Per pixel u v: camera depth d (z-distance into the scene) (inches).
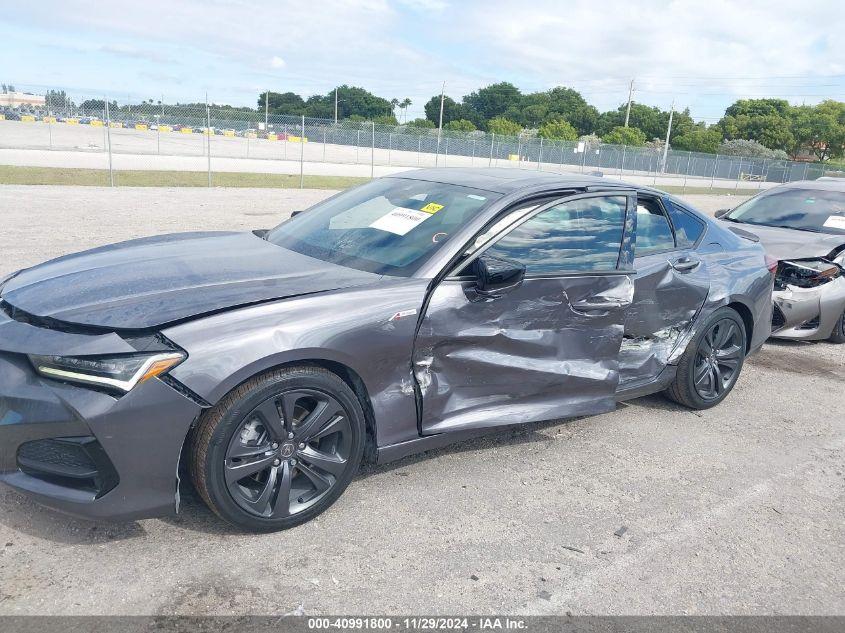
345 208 157.5
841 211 284.2
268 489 110.5
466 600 101.7
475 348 128.3
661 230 168.7
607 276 144.5
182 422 99.0
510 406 136.7
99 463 96.7
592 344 144.4
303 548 110.6
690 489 142.7
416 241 132.4
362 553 110.6
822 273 249.4
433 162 1520.7
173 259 131.2
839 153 3543.3
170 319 101.5
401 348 118.7
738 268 184.1
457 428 129.2
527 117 4409.5
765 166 1835.6
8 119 1630.2
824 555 122.4
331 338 109.8
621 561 115.2
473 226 131.3
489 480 138.7
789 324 252.1
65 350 96.4
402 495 129.7
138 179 763.4
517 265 123.4
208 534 111.8
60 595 95.1
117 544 107.3
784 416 189.3
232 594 98.3
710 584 111.1
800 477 152.4
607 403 149.8
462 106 4554.6
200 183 776.9
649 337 167.2
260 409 105.7
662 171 1674.5
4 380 98.1
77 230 376.8
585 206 148.9
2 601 92.9
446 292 123.7
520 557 113.7
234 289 113.5
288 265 129.0
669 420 179.2
